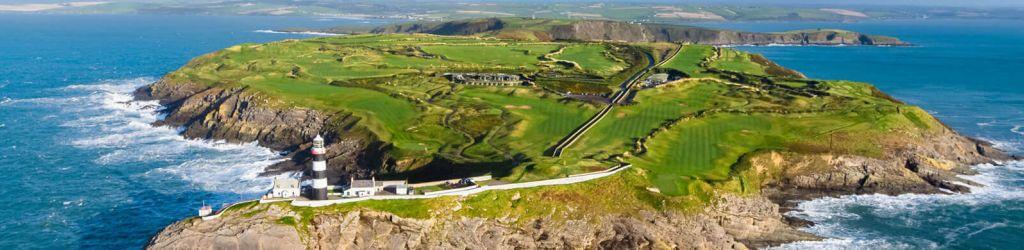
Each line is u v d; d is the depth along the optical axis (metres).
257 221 107.81
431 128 172.88
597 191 125.50
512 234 115.19
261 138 187.88
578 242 115.69
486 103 199.88
